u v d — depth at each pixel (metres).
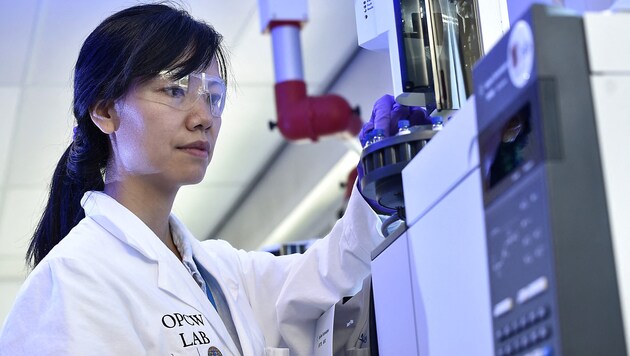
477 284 0.80
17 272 7.34
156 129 1.32
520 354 0.68
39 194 6.07
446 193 0.89
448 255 0.89
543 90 0.67
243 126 5.76
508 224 0.72
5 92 4.98
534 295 0.67
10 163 5.65
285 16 4.35
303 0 4.38
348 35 4.90
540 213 0.67
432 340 0.94
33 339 1.20
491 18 1.35
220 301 1.49
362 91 4.96
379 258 1.17
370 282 1.34
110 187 1.45
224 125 5.71
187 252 1.49
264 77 5.16
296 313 1.56
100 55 1.36
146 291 1.31
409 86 1.30
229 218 7.44
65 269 1.26
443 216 0.90
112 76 1.34
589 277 0.64
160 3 1.54
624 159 0.67
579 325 0.63
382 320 1.16
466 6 1.34
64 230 1.50
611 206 0.66
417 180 0.99
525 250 0.69
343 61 5.22
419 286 0.99
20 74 4.82
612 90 0.68
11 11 4.28
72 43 4.58
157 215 1.44
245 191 6.91
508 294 0.71
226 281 1.53
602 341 0.63
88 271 1.26
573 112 0.67
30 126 5.30
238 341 1.43
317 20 4.70
